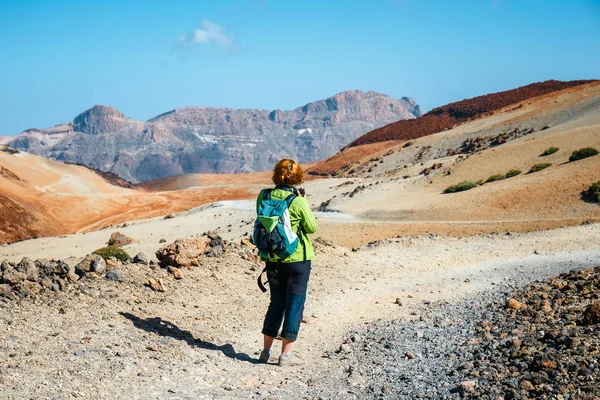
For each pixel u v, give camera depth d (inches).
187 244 462.3
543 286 417.4
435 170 3651.6
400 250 780.6
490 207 2460.6
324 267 585.3
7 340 232.7
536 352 246.2
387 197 3203.7
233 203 4303.6
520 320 323.0
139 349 251.8
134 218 6087.6
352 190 3907.5
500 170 3206.2
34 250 2571.4
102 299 325.7
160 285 375.6
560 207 2235.5
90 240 2866.6
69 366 215.0
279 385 235.0
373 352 292.2
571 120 5506.9
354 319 389.1
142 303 338.0
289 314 261.3
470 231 2103.8
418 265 668.7
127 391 202.7
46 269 339.6
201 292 398.9
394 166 6619.1
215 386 224.4
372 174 6574.8
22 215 5605.3
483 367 240.8
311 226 254.1
